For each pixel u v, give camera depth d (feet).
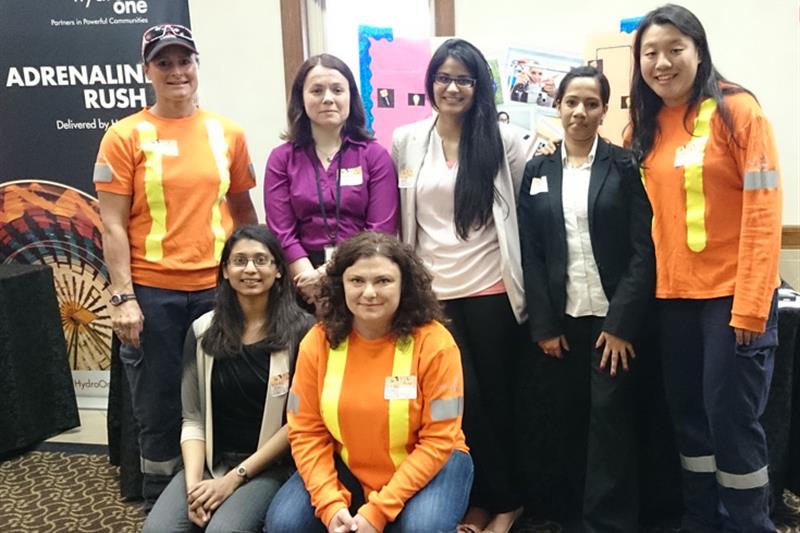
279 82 10.46
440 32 10.02
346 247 5.85
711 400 6.42
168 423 7.79
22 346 10.03
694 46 6.04
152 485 7.95
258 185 10.81
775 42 9.37
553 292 6.96
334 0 10.69
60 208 10.93
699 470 6.98
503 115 9.69
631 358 6.78
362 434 5.82
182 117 7.48
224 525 5.84
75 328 11.34
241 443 6.74
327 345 6.02
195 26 10.50
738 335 6.11
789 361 7.36
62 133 10.66
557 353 7.12
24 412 10.01
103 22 10.25
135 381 7.66
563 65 9.49
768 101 9.56
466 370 7.14
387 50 9.53
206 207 7.46
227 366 6.56
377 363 5.88
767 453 7.00
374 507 5.52
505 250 7.00
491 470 7.33
